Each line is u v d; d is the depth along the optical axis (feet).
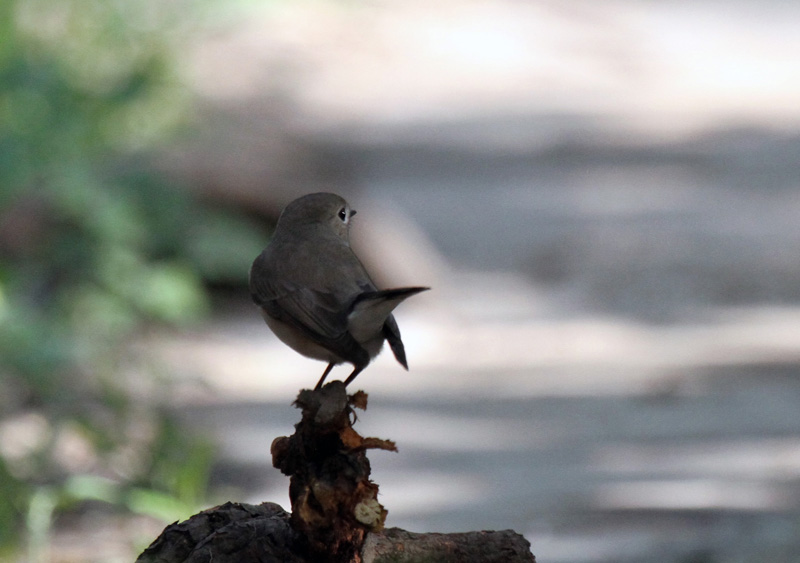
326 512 19.22
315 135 99.66
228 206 58.03
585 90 119.85
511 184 87.86
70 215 47.73
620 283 63.16
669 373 48.32
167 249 53.47
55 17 57.16
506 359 50.96
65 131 45.19
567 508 34.88
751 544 31.76
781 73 124.26
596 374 48.57
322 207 24.27
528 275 65.67
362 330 21.48
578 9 151.94
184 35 64.28
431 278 62.34
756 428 41.91
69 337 40.16
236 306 55.06
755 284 62.03
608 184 86.74
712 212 77.05
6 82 45.03
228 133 65.31
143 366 43.32
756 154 94.12
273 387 45.47
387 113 108.68
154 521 32.81
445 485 36.94
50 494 30.55
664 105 112.47
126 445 35.04
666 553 31.01
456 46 131.75
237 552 19.53
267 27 120.67
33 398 38.27
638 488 36.19
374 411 44.27
